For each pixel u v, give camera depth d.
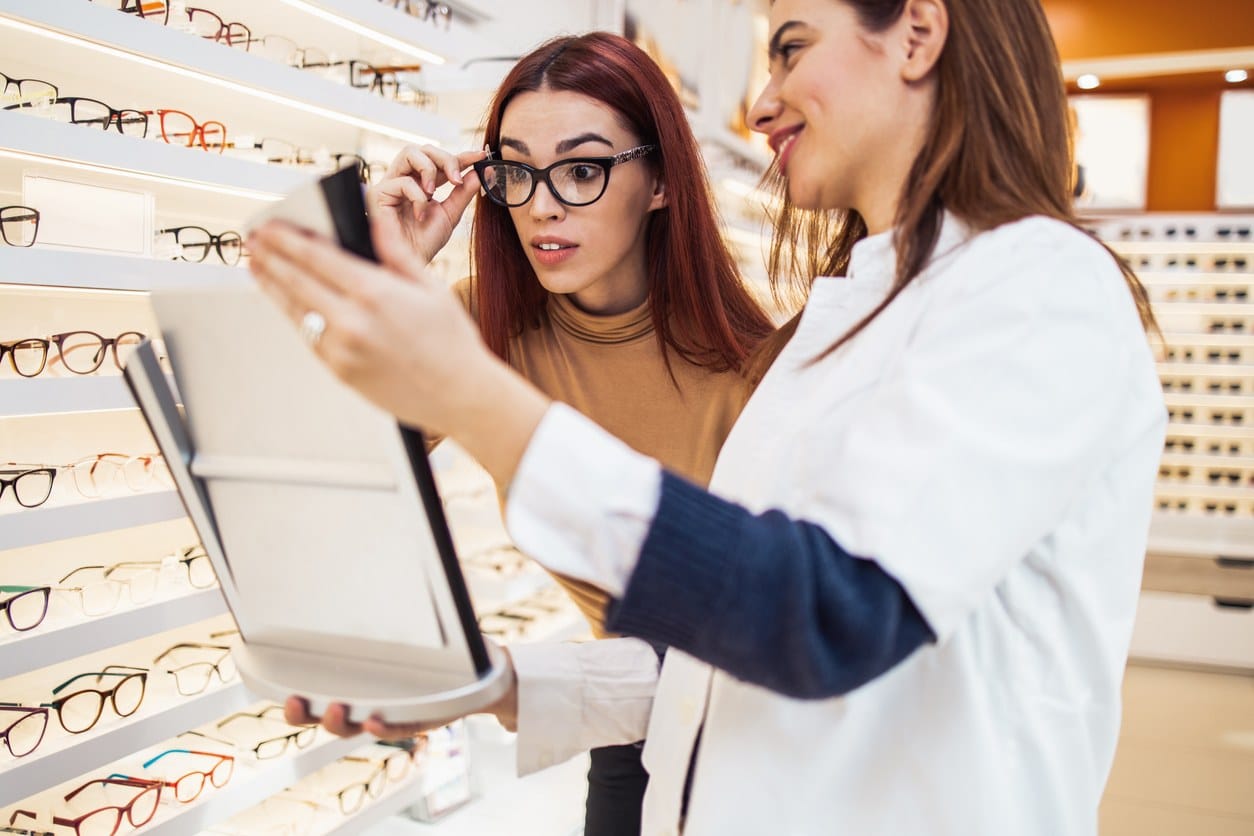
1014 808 0.69
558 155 1.26
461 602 0.63
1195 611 4.21
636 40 3.10
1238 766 3.21
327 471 0.61
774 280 1.13
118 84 1.72
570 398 1.46
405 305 0.49
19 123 1.26
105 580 1.60
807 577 0.53
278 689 0.67
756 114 0.75
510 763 2.66
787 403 0.75
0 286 1.33
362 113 1.82
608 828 1.45
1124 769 3.18
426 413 0.53
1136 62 4.48
